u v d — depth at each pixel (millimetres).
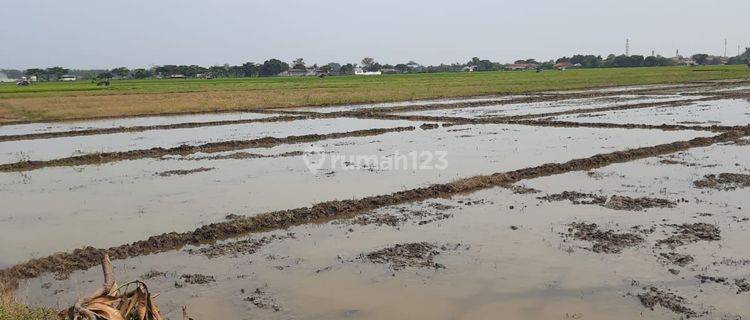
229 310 8547
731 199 14391
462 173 18188
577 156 20844
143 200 15555
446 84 76062
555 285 9234
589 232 11844
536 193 15391
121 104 47469
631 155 20531
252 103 46562
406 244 11344
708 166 18734
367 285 9383
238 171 19312
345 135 27422
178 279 9781
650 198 14594
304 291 9203
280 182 17359
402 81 91688
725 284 9156
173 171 19641
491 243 11328
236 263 10539
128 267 10430
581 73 114000
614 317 8117
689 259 10211
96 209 14719
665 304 8461
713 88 59812
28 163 21234
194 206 14766
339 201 14125
